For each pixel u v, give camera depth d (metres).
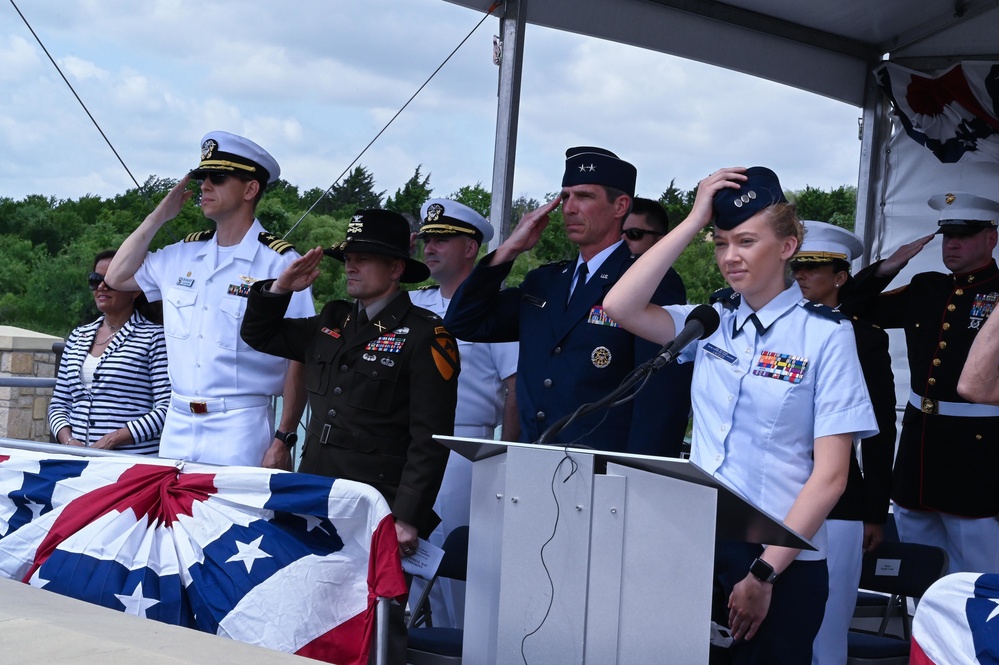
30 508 3.21
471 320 3.57
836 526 3.49
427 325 3.40
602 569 2.15
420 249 5.60
